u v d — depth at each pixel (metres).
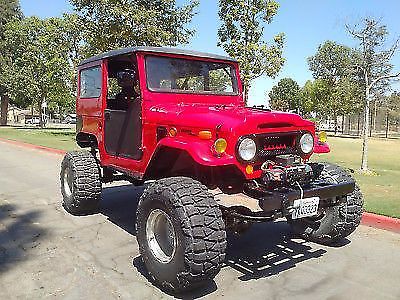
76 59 22.09
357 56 11.12
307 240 5.01
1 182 8.80
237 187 4.02
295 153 4.07
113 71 5.65
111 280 3.86
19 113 73.31
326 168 4.41
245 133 3.65
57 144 17.41
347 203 4.48
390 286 3.82
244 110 4.29
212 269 3.34
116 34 17.19
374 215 5.75
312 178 4.12
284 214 3.53
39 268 4.12
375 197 7.00
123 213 6.20
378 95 15.77
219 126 3.67
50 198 7.23
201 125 3.84
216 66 5.34
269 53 13.69
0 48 34.94
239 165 3.65
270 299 3.54
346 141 26.31
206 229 3.29
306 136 4.12
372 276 4.04
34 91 29.84
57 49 25.22
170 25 18.31
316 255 4.56
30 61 29.28
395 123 41.41
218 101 5.30
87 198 5.86
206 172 4.24
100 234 5.21
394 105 34.31
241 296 3.58
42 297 3.52
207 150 3.63
